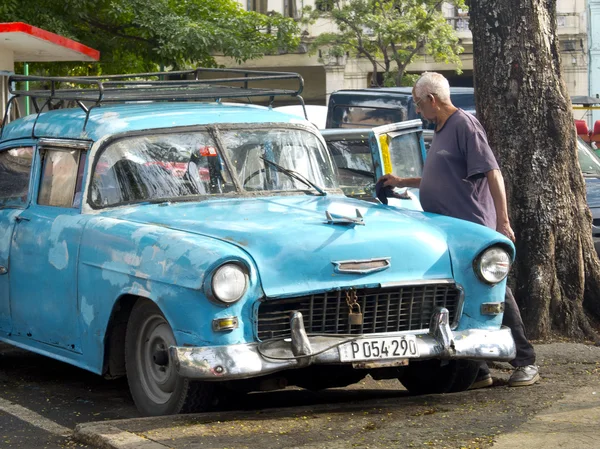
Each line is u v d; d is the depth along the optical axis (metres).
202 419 5.35
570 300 8.34
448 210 6.39
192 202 6.23
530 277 8.23
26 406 6.33
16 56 14.84
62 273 6.23
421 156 8.56
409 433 5.03
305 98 38.34
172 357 5.20
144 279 5.43
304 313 5.37
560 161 8.37
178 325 5.24
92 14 20.77
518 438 4.87
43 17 19.19
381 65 35.03
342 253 5.42
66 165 6.59
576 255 8.38
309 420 5.34
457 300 5.75
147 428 5.18
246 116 6.79
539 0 8.31
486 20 8.35
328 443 4.88
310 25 36.81
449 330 5.62
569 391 5.98
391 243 5.59
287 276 5.29
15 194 7.08
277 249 5.33
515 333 6.33
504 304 5.95
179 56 20.78
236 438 4.98
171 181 6.30
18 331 6.86
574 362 7.09
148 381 5.71
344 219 5.68
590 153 12.15
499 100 8.34
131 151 6.36
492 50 8.34
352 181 8.75
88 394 6.70
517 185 8.33
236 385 5.56
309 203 6.29
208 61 21.44
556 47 8.43
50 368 7.60
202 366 5.12
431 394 6.29
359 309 5.43
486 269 5.74
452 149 6.38
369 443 4.87
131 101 7.10
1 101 13.73
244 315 5.20
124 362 5.98
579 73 36.66
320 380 5.94
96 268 5.87
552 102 8.34
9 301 6.91
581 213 8.54
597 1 36.16
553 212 8.30
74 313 6.13
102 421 5.45
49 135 6.85
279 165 6.67
